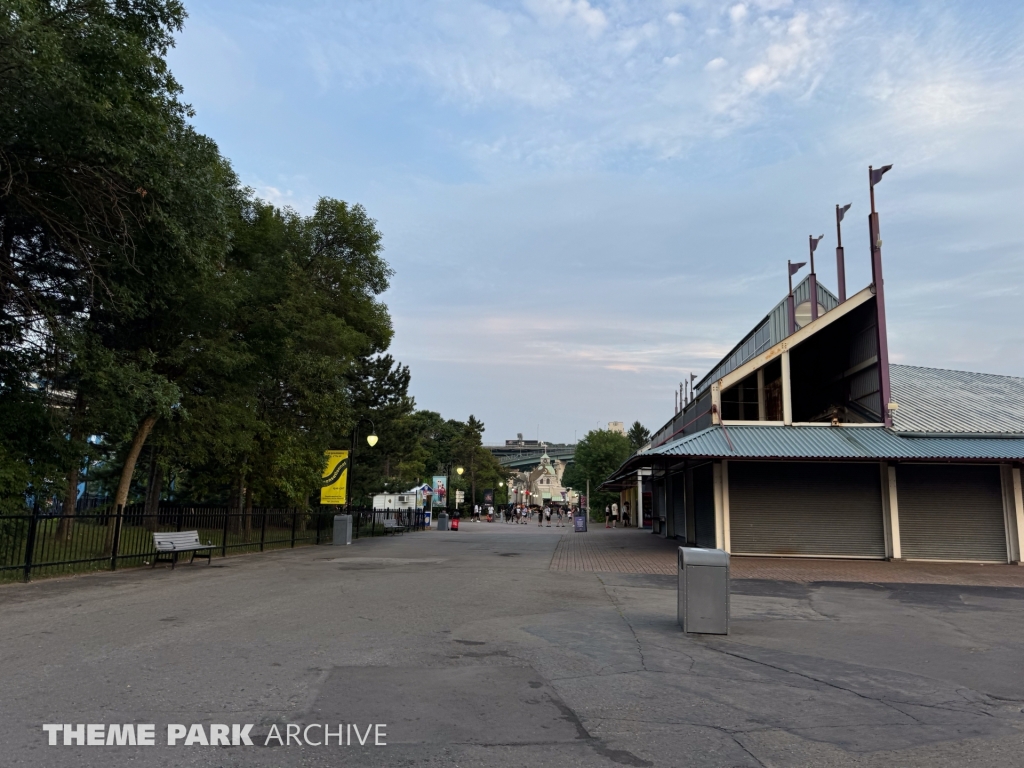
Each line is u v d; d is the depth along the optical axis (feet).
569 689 20.35
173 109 49.75
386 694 19.24
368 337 89.40
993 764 15.20
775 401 80.18
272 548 73.51
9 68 34.55
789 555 69.21
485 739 15.99
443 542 90.68
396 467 190.08
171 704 17.85
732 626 31.68
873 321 73.46
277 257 73.97
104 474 113.70
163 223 44.50
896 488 69.00
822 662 24.64
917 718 18.38
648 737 16.44
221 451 73.87
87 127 37.93
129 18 44.62
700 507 79.51
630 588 43.83
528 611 33.99
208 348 62.44
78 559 44.34
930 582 50.96
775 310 90.68
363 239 84.53
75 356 47.19
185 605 33.30
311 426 84.48
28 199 42.96
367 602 35.45
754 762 15.05
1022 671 23.84
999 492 68.39
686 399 143.23
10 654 22.70
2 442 49.60
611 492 205.46
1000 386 89.66
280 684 19.86
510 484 431.02
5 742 14.98
